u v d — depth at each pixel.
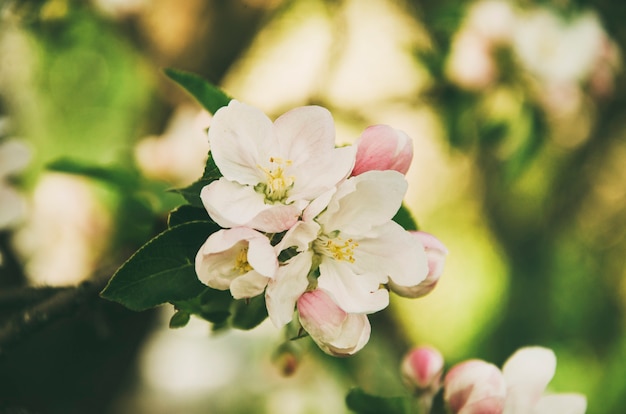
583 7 0.77
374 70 1.01
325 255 0.45
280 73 0.97
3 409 0.57
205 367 1.22
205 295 0.47
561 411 0.50
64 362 0.76
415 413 0.52
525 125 0.77
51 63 0.87
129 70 0.91
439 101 0.79
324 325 0.44
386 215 0.45
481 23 0.77
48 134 0.90
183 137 0.72
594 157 0.98
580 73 0.76
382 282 0.45
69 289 0.53
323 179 0.45
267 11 0.84
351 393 0.51
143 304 0.45
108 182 0.61
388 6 1.00
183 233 0.45
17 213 0.60
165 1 0.82
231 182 0.45
